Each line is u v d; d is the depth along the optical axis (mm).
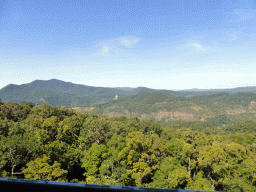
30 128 45719
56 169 26734
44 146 33031
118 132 79875
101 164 37594
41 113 68188
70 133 54188
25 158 28750
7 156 26734
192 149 48438
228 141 81938
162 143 55781
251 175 44906
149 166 44781
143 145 44594
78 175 39031
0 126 40094
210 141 79500
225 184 42062
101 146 40219
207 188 38062
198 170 48906
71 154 37625
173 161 48969
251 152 68250
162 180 39969
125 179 35750
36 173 25641
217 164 46094
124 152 41719
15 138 30328
